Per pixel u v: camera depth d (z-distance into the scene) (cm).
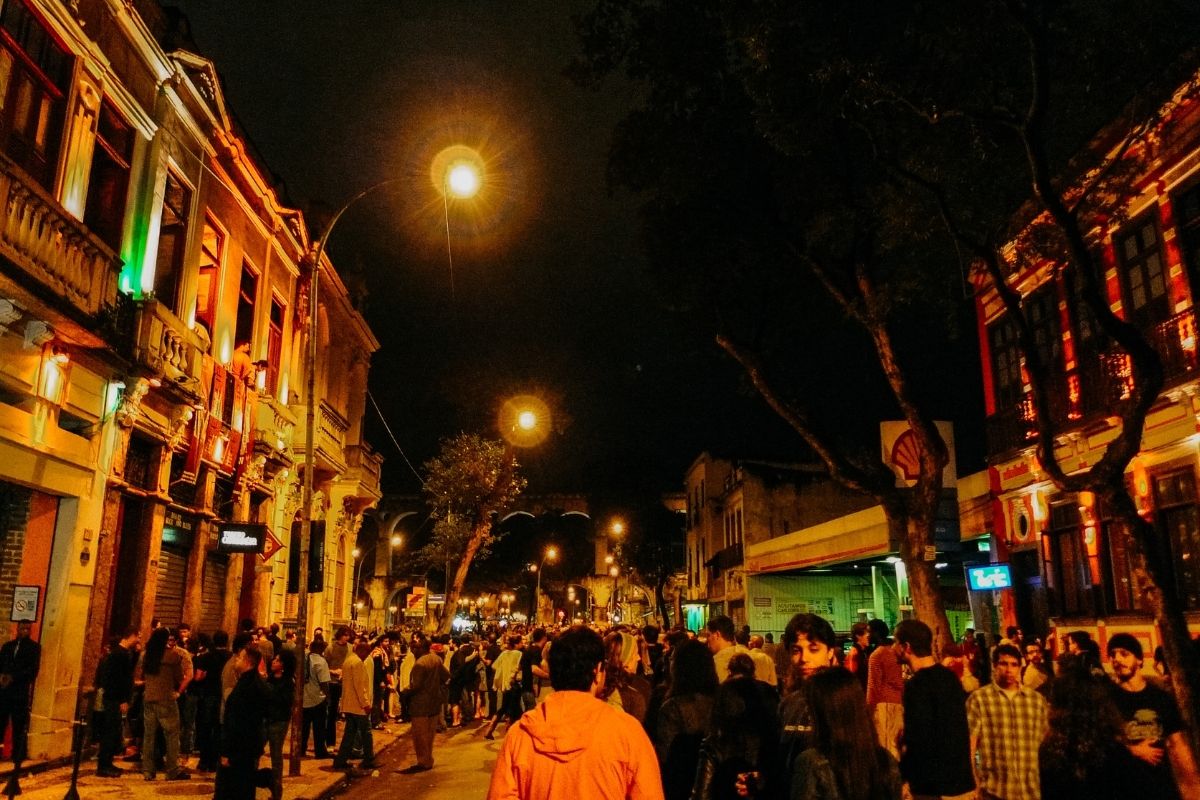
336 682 1661
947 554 2192
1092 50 1073
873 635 1117
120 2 1338
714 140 1380
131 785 1107
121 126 1412
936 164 1207
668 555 5897
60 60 1230
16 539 1186
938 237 1336
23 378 1127
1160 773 469
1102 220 1488
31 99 1166
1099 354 1459
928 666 591
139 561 1459
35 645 1049
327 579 2580
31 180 1058
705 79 1360
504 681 1878
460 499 3606
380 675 2008
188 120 1584
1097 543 1491
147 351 1376
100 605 1317
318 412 2355
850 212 1348
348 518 2848
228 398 1791
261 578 2019
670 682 565
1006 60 1095
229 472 1809
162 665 1177
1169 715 536
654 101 1383
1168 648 862
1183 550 1315
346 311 2758
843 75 1080
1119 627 1429
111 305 1285
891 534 2130
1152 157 1370
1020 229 1541
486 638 3309
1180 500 1316
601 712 364
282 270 2212
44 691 1195
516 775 356
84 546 1273
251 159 1922
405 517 6338
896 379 1329
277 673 1066
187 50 1562
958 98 1130
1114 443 934
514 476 3716
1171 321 1290
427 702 1406
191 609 1662
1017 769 545
